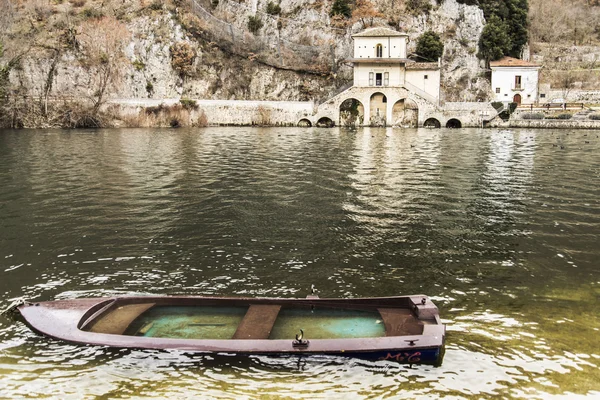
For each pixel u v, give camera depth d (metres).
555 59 115.25
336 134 66.81
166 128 79.88
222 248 17.78
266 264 16.27
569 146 49.94
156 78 90.31
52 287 14.36
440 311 12.93
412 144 52.62
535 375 10.09
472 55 100.19
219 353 10.38
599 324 12.24
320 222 21.11
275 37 99.31
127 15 91.38
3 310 12.74
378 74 84.69
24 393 9.39
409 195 26.22
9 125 77.12
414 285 14.63
